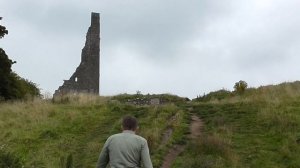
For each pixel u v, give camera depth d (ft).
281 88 121.08
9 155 56.80
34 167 65.82
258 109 93.91
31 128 88.07
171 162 67.41
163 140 77.00
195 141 74.69
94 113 100.63
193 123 90.74
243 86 133.69
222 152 69.21
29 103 110.42
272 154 69.92
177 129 83.61
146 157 29.27
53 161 69.41
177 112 97.81
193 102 127.44
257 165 66.49
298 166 65.41
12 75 149.89
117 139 29.68
